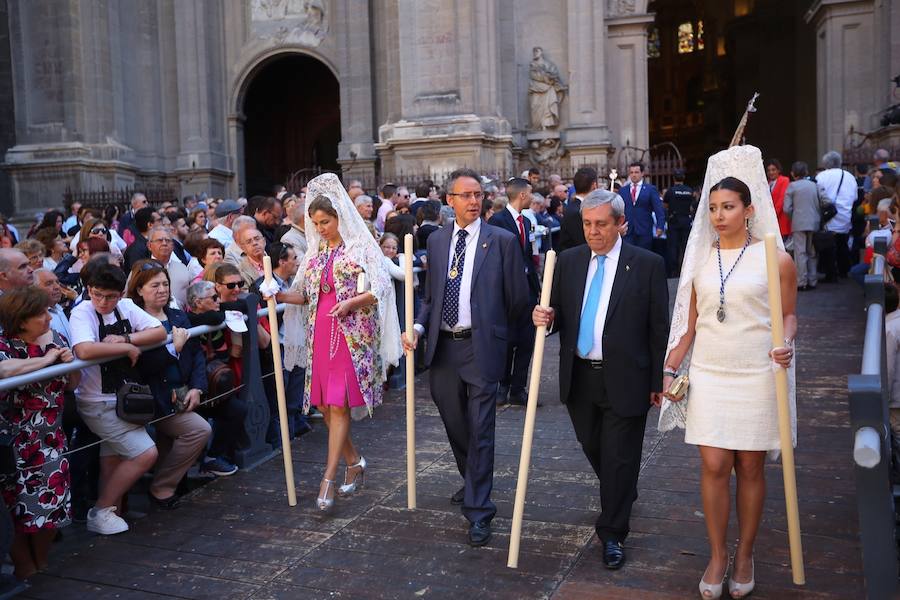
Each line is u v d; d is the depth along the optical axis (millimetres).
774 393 3848
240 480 6035
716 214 3848
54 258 9141
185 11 23938
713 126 40406
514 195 8438
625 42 22609
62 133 22312
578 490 5539
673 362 4090
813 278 12938
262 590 4359
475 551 4680
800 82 28438
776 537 4660
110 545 4977
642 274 4383
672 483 5574
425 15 20594
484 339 4793
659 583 4234
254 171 27422
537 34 22422
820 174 13406
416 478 5887
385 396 8203
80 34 22312
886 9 19984
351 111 23109
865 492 2793
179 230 11125
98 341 5191
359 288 5246
